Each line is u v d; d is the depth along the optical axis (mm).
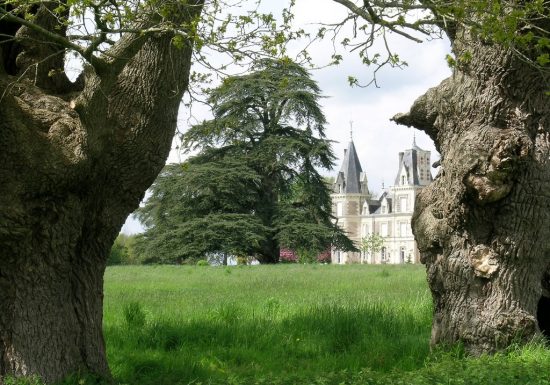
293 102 58312
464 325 10859
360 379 8375
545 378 8258
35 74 8969
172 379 9789
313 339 12891
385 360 11016
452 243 10992
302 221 62156
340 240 64438
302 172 62188
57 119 8641
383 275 34562
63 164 8430
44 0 7535
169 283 29797
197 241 59656
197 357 11453
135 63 9031
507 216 10602
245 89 57719
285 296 21453
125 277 35500
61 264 8852
